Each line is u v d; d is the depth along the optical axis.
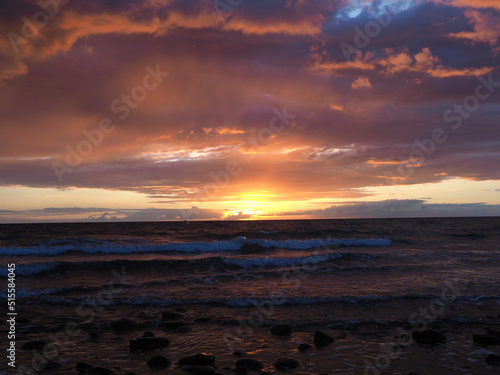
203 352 6.06
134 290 10.76
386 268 13.83
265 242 22.36
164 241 25.95
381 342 6.43
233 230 37.41
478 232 34.09
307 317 7.88
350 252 18.70
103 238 27.84
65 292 10.49
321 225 53.38
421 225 51.78
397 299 9.15
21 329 7.22
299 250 21.17
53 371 5.23
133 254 19.44
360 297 9.23
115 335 6.95
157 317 8.11
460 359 5.63
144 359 5.73
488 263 14.94
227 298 9.50
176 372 5.19
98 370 5.11
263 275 12.96
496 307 8.43
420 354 5.85
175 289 10.85
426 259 16.27
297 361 5.58
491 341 6.29
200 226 51.16
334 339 6.58
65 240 24.36
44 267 14.11
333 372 5.16
